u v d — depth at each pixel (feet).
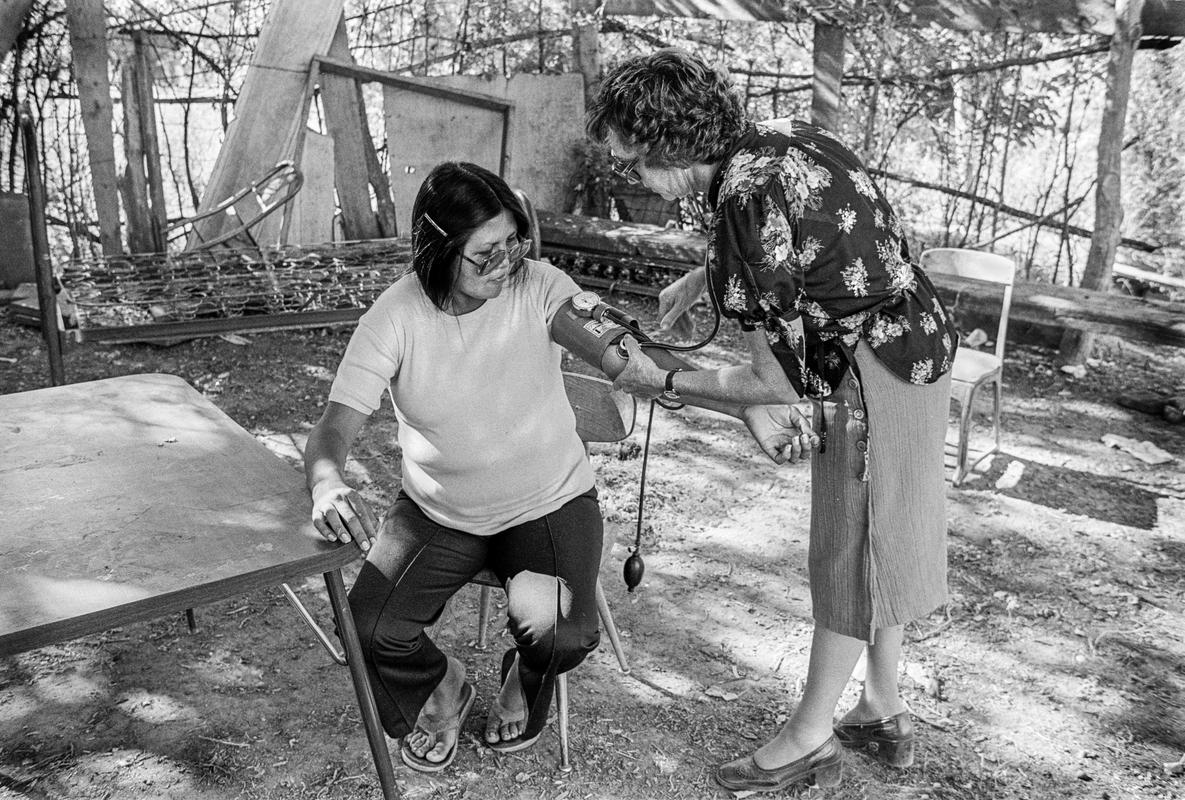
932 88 21.53
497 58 24.98
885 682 8.51
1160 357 19.89
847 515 7.45
